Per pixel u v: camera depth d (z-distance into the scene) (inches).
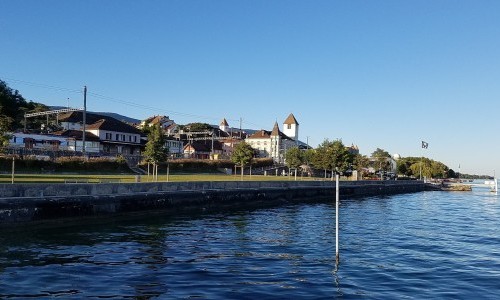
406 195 3838.6
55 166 2524.6
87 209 1253.7
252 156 2977.4
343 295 545.6
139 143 4419.3
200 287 570.3
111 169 2854.3
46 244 889.5
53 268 666.2
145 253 804.0
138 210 1437.0
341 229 1230.3
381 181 3922.2
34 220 1107.9
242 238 1014.4
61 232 1070.4
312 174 4626.0
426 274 677.3
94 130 4010.8
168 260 744.3
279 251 849.5
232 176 3422.7
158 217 1471.5
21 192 1111.6
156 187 1565.0
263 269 684.1
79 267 677.3
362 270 692.1
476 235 1170.6
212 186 1876.2
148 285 577.0
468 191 5009.8
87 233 1061.8
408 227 1328.7
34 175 2167.8
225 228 1202.0
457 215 1822.1
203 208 1754.4
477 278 658.8
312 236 1071.6
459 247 959.0
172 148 5073.8
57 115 4352.9
